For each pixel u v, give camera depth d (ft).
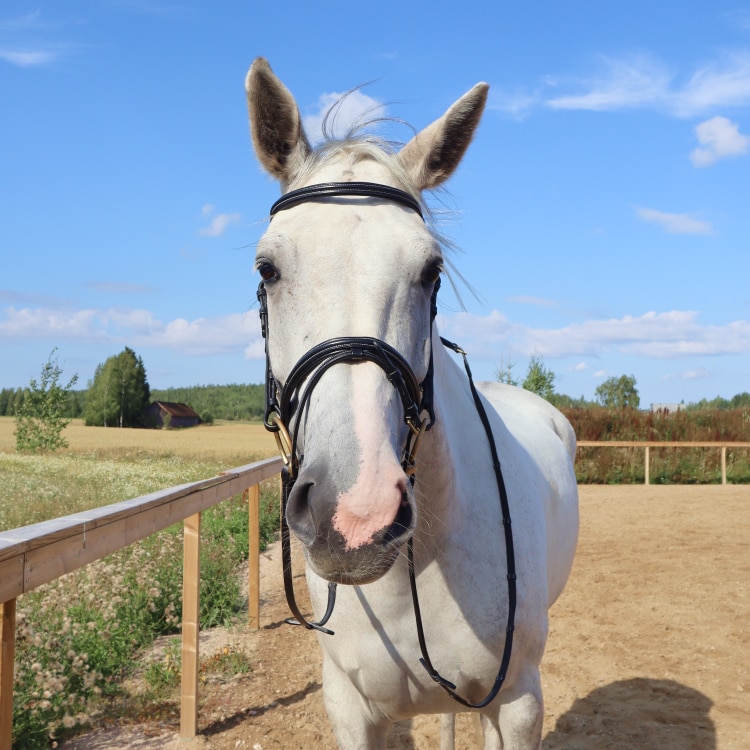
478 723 9.16
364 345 5.31
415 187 6.62
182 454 93.40
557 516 9.71
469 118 7.10
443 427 6.45
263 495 36.96
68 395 95.55
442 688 6.74
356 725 7.08
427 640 6.57
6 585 6.63
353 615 6.62
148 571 18.17
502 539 7.09
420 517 6.33
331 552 4.71
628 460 52.65
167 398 356.38
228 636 17.48
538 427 11.46
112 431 198.08
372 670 6.66
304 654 16.14
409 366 5.48
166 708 13.05
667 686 14.19
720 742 11.83
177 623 17.19
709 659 15.52
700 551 25.86
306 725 12.44
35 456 73.72
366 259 5.64
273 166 6.98
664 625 17.79
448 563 6.53
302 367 5.43
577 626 17.93
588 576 22.68
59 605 14.79
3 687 6.72
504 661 6.71
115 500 32.86
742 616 18.29
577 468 51.98
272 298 5.98
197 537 12.26
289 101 6.89
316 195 6.15
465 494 6.92
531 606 7.25
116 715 12.66
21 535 7.22
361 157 6.57
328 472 4.86
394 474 4.89
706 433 54.80
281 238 5.84
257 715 12.88
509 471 7.85
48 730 11.43
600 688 14.19
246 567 24.48
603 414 56.29
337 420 5.02
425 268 5.81
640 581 21.89
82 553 8.34
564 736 12.18
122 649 14.82
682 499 40.04
